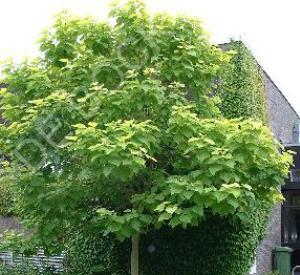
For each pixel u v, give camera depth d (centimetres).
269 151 686
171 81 805
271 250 1398
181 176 708
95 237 1045
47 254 845
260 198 771
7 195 1248
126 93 727
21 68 807
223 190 630
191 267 999
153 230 1008
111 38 831
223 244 991
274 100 1514
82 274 1052
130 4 810
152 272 1016
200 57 811
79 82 784
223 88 1009
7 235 895
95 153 637
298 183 1474
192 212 655
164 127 755
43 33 832
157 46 795
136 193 770
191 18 815
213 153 659
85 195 767
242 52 1055
